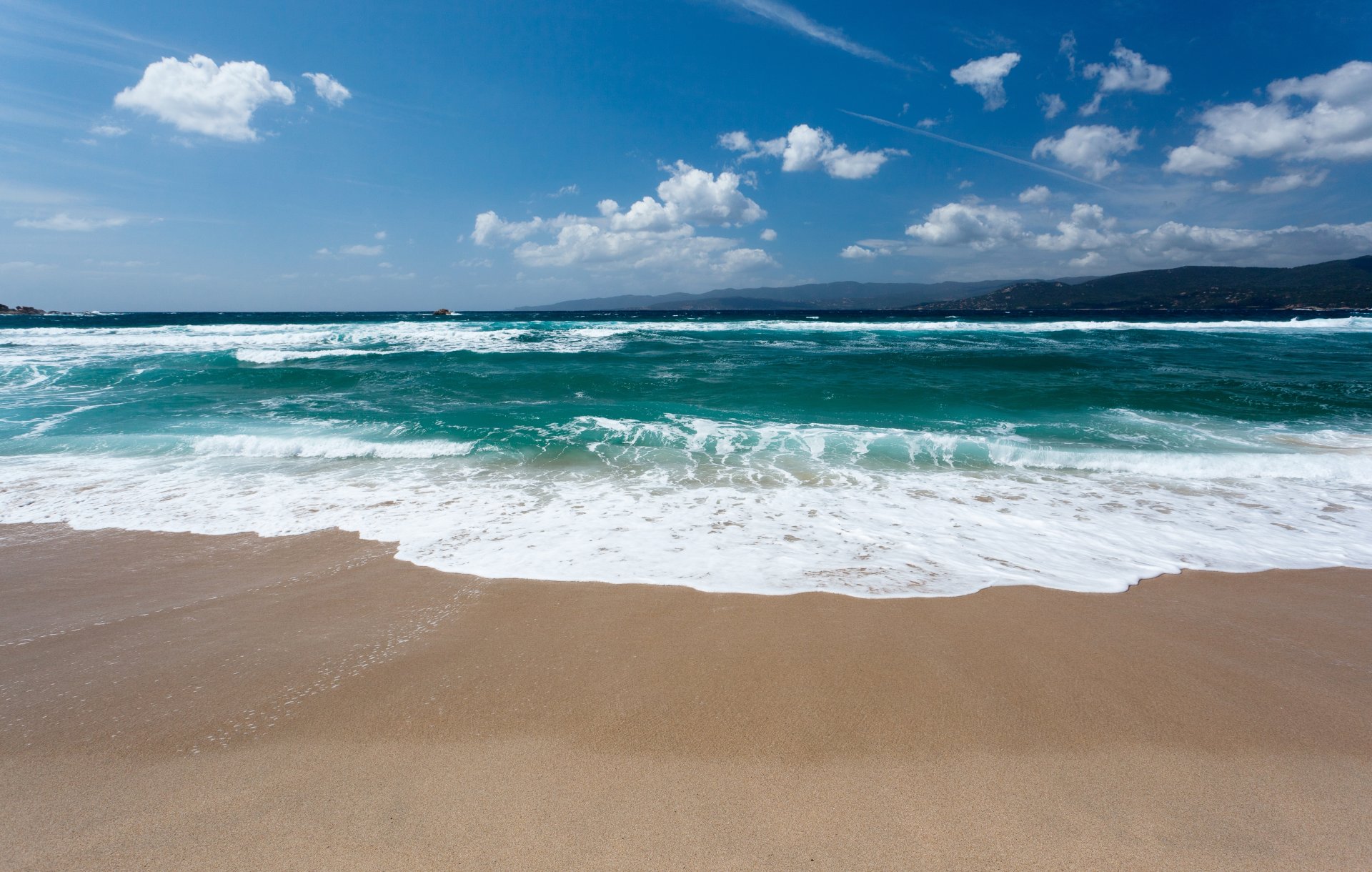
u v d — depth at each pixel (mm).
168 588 4414
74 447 8641
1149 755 2514
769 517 5980
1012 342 25078
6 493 6719
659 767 2430
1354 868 1943
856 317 73938
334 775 2393
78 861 1977
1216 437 9211
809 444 8844
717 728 2680
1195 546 5238
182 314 97500
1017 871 1940
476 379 14352
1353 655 3400
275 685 3084
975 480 7324
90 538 5449
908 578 4484
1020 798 2262
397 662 3307
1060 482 7246
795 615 3852
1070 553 5055
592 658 3324
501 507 6285
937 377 14945
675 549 5102
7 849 2020
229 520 5898
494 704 2881
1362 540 5379
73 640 3613
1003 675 3141
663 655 3338
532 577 4527
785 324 37125
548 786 2328
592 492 6820
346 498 6574
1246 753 2529
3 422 10031
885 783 2336
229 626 3793
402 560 4910
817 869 1941
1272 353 20375
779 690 2984
